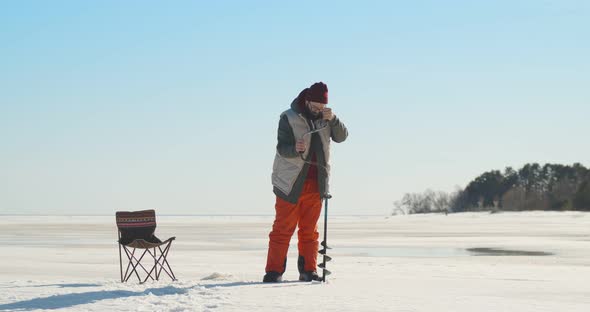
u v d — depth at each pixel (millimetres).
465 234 38781
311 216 8922
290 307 6316
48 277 11211
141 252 20531
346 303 6582
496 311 6258
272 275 8734
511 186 171625
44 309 6324
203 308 6230
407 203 177000
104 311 6180
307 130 8641
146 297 6875
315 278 8922
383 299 6906
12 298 7020
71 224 75750
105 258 17234
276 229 8828
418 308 6355
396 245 26266
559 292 7957
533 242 28422
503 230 45906
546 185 169500
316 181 8836
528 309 6414
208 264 14781
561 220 80375
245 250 22172
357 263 15242
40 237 34969
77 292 7363
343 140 8906
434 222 79688
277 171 8844
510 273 11445
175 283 8352
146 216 9383
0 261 15844
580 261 17047
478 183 176375
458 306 6531
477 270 12320
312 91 8578
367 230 48375
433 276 10391
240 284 8180
